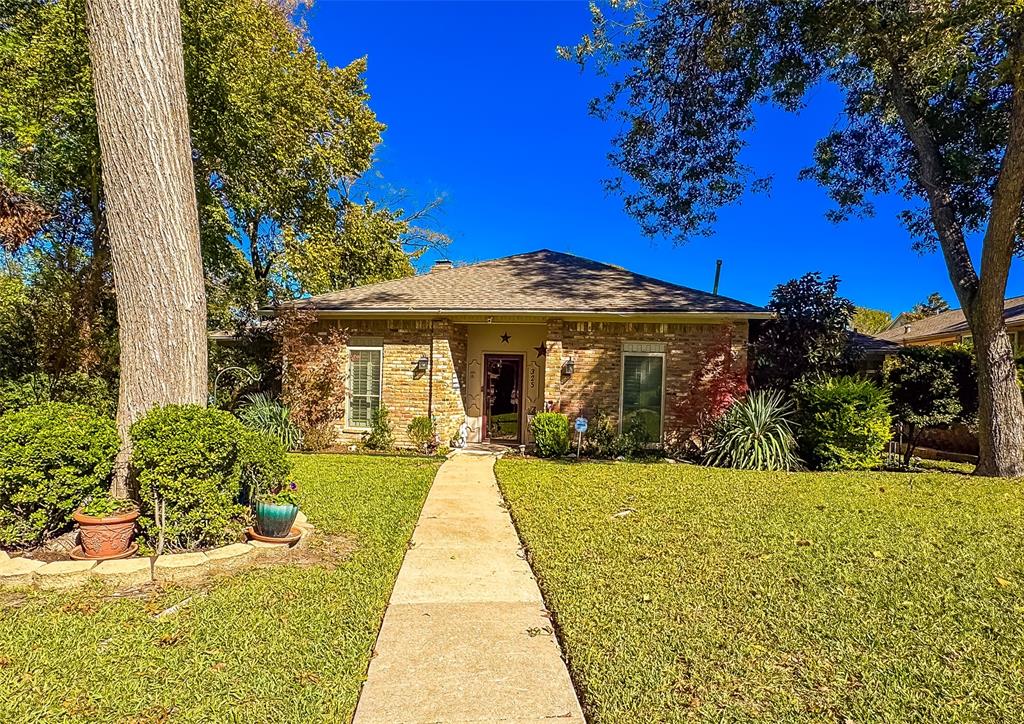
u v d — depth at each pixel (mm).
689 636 3613
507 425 14844
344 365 13758
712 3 10945
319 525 6172
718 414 11992
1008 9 6934
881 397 11242
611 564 4969
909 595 4301
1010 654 3404
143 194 5445
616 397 12742
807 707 2867
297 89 16719
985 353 10398
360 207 22375
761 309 12023
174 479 4801
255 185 15414
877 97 11891
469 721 2793
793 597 4246
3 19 11359
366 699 2965
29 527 4770
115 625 3676
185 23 12383
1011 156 8984
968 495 8172
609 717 2789
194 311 5758
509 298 13477
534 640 3674
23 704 2809
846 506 7285
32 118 11102
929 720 2762
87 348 12258
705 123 12867
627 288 14047
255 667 3199
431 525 6484
